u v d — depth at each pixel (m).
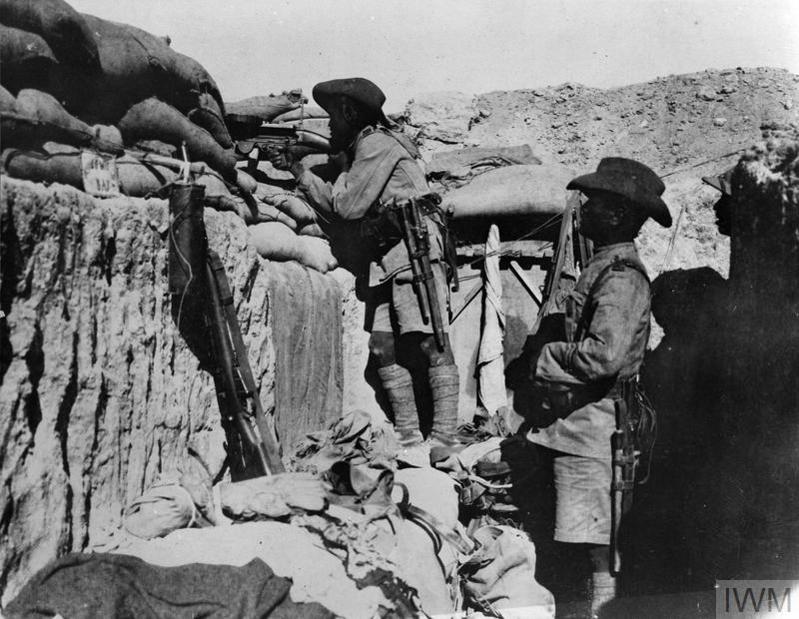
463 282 5.70
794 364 3.95
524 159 6.23
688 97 6.79
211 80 3.94
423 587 3.52
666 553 4.81
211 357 3.75
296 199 4.90
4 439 2.45
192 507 3.09
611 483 4.00
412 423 5.05
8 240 2.48
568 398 4.07
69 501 2.73
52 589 2.47
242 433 3.59
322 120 5.42
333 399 5.10
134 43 3.31
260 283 4.12
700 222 5.84
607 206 4.15
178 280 3.43
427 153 6.97
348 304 5.34
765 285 4.25
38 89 2.89
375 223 4.91
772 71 6.85
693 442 4.89
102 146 3.13
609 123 6.90
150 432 3.24
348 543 3.14
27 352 2.54
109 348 3.00
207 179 3.78
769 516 4.11
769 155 4.37
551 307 5.10
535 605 3.96
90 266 2.91
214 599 2.62
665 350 5.17
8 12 2.73
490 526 4.36
